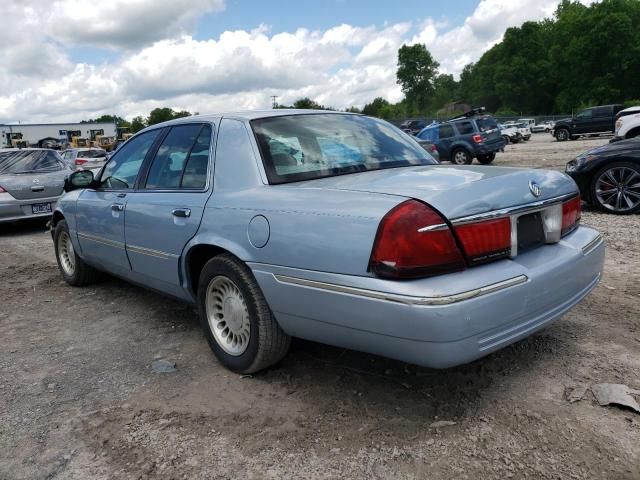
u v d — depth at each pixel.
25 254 7.59
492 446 2.46
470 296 2.31
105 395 3.14
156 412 2.92
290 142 3.30
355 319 2.47
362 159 3.37
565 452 2.39
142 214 3.83
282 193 2.90
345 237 2.48
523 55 93.94
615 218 7.34
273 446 2.56
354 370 3.24
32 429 2.82
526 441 2.48
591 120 31.88
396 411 2.78
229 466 2.44
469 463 2.35
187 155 3.66
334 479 2.31
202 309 3.43
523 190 2.71
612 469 2.27
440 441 2.51
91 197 4.71
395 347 2.40
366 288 2.40
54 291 5.45
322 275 2.56
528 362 3.21
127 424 2.82
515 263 2.57
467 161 18.22
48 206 9.66
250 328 3.07
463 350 2.32
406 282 2.32
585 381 2.96
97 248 4.67
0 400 3.14
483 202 2.49
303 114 3.64
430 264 2.33
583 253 2.95
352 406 2.85
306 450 2.51
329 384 3.10
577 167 7.91
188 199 3.44
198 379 3.28
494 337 2.42
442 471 2.31
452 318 2.26
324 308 2.58
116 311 4.67
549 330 3.65
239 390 3.11
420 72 122.12
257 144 3.21
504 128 35.94
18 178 9.41
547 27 105.12
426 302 2.26
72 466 2.50
